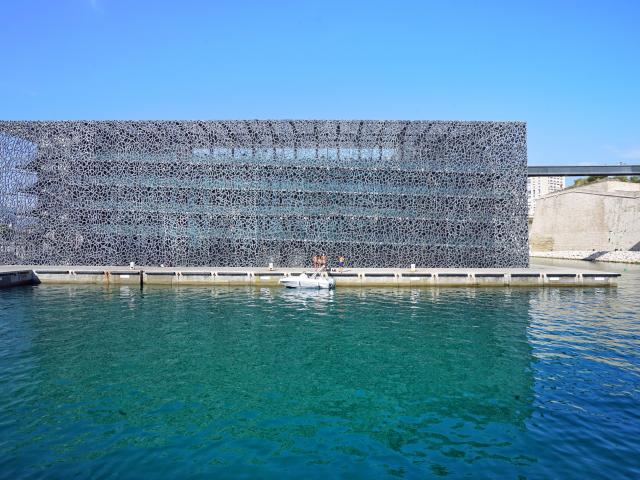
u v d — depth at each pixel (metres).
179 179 36.84
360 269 34.12
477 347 15.34
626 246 63.38
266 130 36.50
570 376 12.51
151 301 23.95
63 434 8.94
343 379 12.20
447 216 36.59
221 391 11.28
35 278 30.58
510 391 11.38
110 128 36.66
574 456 8.18
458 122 36.50
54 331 17.12
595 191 70.25
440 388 11.59
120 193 36.75
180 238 36.78
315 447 8.55
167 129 36.75
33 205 36.50
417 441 8.79
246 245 36.75
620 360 13.95
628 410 10.21
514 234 36.66
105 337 16.30
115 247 36.66
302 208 36.66
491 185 36.75
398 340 16.19
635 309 22.39
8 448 8.35
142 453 8.26
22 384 11.57
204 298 25.03
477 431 9.22
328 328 17.94
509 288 29.94
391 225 36.53
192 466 7.84
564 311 21.81
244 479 7.44
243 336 16.61
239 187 36.81
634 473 7.59
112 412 9.99
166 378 12.15
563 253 71.44
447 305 23.25
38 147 36.62
